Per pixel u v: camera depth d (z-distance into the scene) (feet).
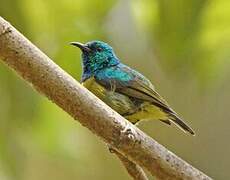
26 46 8.70
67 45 9.21
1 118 9.14
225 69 9.11
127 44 9.38
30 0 9.14
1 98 9.14
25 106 9.16
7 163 9.16
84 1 9.18
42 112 9.20
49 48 9.20
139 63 9.85
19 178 9.17
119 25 9.29
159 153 8.73
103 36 9.24
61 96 8.71
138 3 9.09
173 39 8.97
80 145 9.34
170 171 8.73
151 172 8.74
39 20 9.17
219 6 9.01
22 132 9.17
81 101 8.71
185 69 9.00
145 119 9.25
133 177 8.84
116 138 8.72
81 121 8.71
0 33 8.69
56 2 9.16
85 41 9.22
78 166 9.35
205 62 9.04
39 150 9.25
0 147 9.16
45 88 8.71
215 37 9.04
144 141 8.73
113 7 9.21
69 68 9.25
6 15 9.12
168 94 9.94
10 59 8.70
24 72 8.70
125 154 8.73
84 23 9.20
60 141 9.28
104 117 8.71
